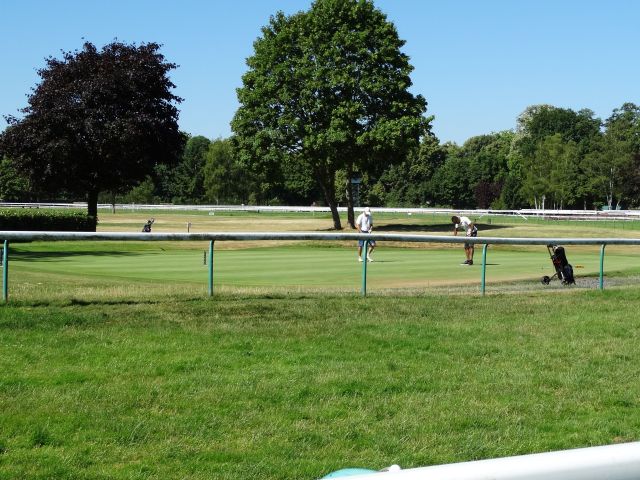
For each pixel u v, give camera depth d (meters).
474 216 68.00
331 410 7.83
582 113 118.06
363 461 6.54
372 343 10.83
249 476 6.10
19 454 6.32
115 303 12.42
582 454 1.66
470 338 11.48
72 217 41.81
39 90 43.44
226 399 8.02
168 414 7.52
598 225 55.47
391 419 7.70
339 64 51.31
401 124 50.72
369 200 112.38
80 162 43.78
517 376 9.45
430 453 6.79
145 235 13.20
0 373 8.55
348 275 20.97
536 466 1.62
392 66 52.38
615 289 17.17
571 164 85.50
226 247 35.41
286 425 7.35
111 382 8.43
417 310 13.44
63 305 12.04
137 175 45.59
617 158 83.25
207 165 106.06
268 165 53.00
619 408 8.38
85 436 6.81
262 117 52.06
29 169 44.25
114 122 42.78
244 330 11.15
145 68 44.66
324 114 51.50
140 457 6.46
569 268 18.42
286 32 51.75
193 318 11.73
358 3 51.69
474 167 109.75
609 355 10.64
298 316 12.34
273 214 78.56
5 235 12.26
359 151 52.44
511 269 23.62
